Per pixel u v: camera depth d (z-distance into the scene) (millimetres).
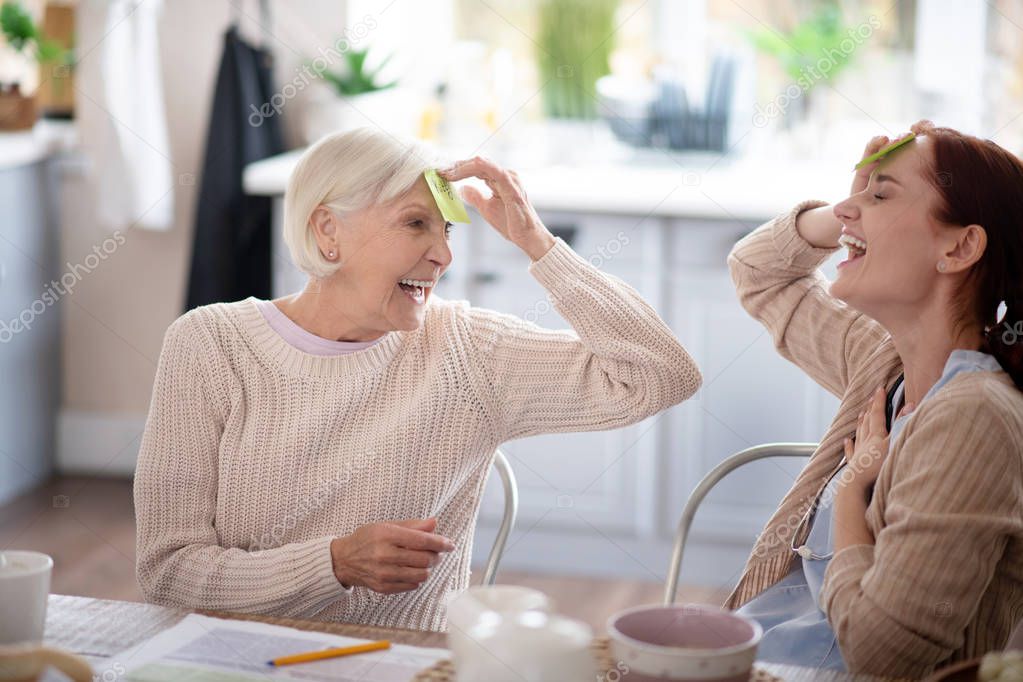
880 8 3354
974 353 1293
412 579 1328
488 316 1540
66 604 1164
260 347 1479
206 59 3496
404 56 3557
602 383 1484
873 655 1178
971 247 1306
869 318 1549
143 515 1458
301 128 3518
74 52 3445
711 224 2893
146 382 3664
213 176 3271
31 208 3385
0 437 3303
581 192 2934
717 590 2934
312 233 1441
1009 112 3230
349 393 1464
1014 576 1246
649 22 3521
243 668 1022
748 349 2902
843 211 1376
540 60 3531
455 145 3514
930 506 1179
